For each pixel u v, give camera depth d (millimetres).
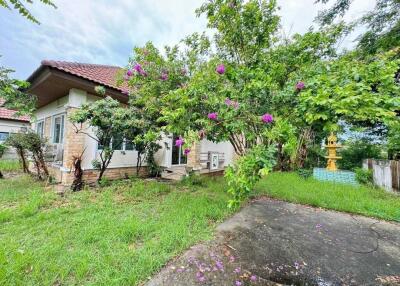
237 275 2275
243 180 2504
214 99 3607
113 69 9820
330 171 8336
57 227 3090
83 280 2018
